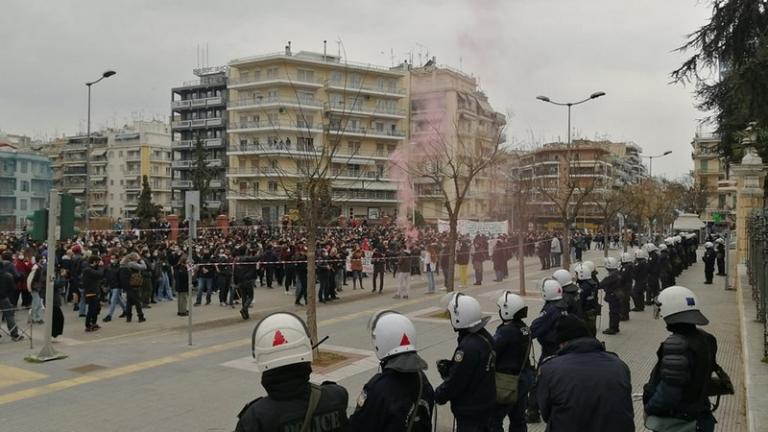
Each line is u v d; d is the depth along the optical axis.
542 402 3.90
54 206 10.65
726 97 17.09
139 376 9.48
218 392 8.62
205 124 81.00
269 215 59.00
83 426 7.18
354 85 65.88
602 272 27.98
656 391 4.33
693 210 64.31
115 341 12.93
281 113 61.75
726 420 7.12
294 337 2.95
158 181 99.06
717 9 15.09
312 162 21.38
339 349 11.50
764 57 13.20
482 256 23.75
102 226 48.25
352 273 23.16
